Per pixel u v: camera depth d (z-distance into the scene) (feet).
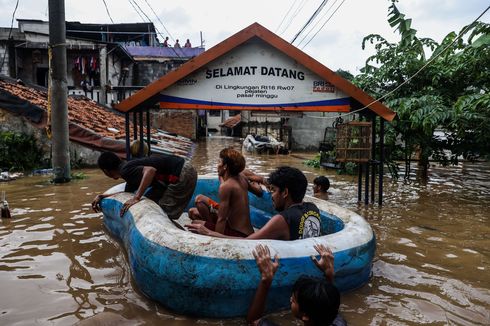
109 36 110.83
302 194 12.64
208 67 23.65
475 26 28.60
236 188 13.73
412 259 16.01
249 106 23.95
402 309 11.66
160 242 11.79
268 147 69.31
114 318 10.84
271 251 11.04
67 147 32.91
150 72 109.91
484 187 33.53
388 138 35.60
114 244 17.06
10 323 10.50
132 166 16.49
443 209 25.05
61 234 18.42
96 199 18.90
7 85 49.37
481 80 33.45
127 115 23.59
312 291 8.27
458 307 11.85
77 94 73.67
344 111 24.36
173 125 89.10
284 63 23.81
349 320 10.97
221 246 11.08
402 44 33.88
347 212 15.84
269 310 11.19
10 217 21.21
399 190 31.86
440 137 36.88
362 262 12.49
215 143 92.73
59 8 31.83
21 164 38.88
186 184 17.12
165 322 10.83
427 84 36.81
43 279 13.41
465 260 15.96
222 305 10.89
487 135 30.68
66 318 10.84
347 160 25.53
